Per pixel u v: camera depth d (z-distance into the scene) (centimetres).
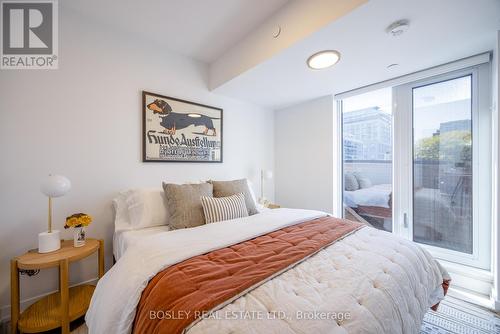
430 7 122
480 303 163
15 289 126
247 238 130
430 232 211
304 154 298
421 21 134
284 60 179
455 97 195
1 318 141
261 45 182
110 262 185
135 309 82
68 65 166
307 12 145
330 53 169
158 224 172
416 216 219
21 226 149
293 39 155
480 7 122
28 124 151
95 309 99
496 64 154
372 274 94
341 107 277
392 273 98
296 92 259
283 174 326
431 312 156
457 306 162
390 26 137
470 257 187
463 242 193
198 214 168
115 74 188
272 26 171
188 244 117
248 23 183
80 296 152
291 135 315
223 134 270
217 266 96
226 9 166
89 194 176
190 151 236
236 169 285
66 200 166
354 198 269
